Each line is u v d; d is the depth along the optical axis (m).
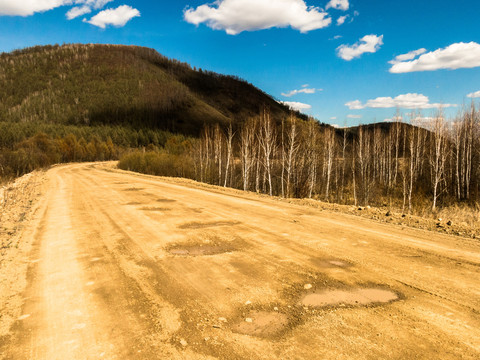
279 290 4.56
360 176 39.84
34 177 32.56
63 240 7.63
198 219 9.80
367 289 4.56
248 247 6.73
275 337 3.35
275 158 35.28
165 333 3.46
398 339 3.28
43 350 3.20
